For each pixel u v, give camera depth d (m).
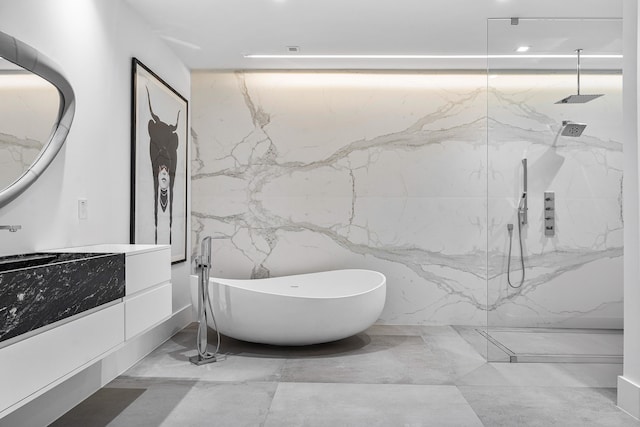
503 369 3.44
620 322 3.64
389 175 5.00
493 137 3.71
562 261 3.67
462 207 4.98
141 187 3.61
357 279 4.76
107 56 3.12
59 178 2.59
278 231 5.02
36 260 2.22
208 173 5.04
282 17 3.70
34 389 1.75
